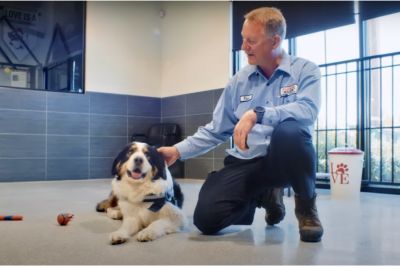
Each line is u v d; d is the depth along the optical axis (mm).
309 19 4484
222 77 5488
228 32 5418
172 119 6305
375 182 4199
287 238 1804
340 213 2617
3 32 5438
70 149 5535
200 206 1848
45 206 2891
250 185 1873
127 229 1830
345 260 1431
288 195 3564
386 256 1493
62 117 5484
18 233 1913
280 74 1878
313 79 1771
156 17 6590
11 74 5441
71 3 5746
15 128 5094
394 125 4102
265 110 1646
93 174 5730
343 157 3570
